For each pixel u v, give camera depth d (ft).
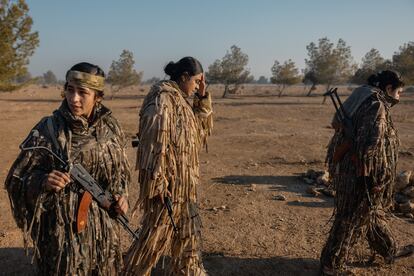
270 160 32.83
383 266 13.92
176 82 10.07
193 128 9.91
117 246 9.53
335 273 12.66
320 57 202.49
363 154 11.85
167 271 10.49
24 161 8.38
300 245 15.89
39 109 101.76
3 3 55.31
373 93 12.23
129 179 9.71
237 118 76.43
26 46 58.29
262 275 13.46
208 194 22.77
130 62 188.65
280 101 155.74
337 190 12.71
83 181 8.58
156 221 9.74
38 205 8.22
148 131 9.31
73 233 8.62
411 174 22.04
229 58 204.33
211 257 14.60
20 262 13.94
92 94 8.58
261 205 20.86
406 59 151.43
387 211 13.87
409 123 66.33
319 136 46.19
